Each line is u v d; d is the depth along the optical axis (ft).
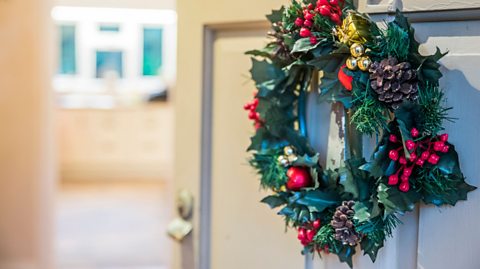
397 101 2.67
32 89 8.87
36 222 9.09
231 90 3.85
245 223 3.87
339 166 3.10
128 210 15.93
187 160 4.11
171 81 18.33
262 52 3.27
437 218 2.88
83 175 19.49
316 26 2.89
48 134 9.18
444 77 2.80
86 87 19.98
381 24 2.93
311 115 3.28
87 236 13.39
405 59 2.69
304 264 3.56
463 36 2.78
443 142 2.70
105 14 19.76
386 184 2.78
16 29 8.73
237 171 3.88
